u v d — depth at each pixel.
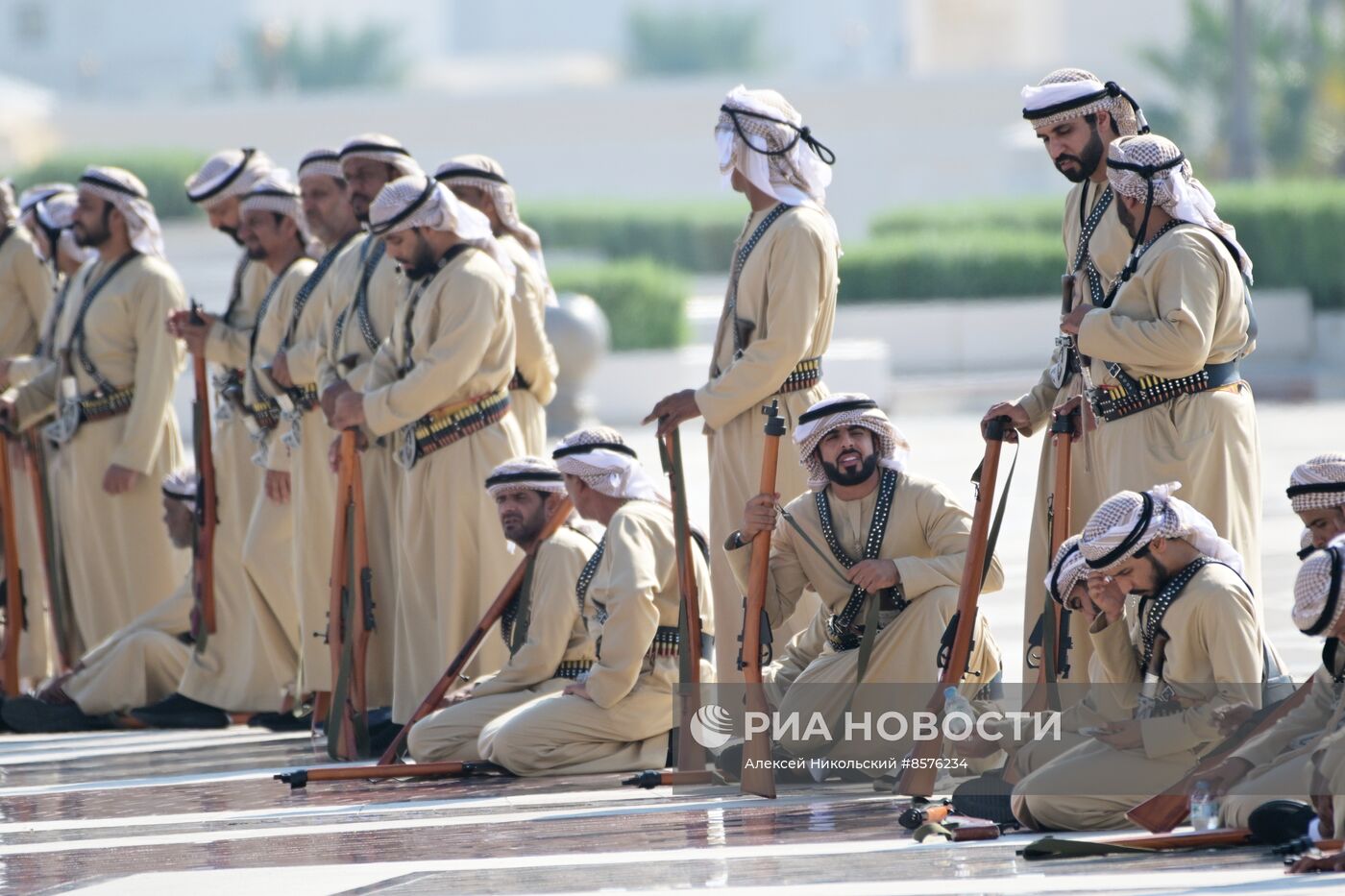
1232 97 105.94
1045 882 16.50
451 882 17.75
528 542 25.52
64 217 36.59
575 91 141.38
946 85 141.25
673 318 81.06
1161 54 137.38
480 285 26.73
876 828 19.55
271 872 18.61
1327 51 128.25
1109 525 18.95
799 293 23.69
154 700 31.69
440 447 27.11
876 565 22.31
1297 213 85.06
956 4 197.50
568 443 24.53
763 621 22.08
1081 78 21.91
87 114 136.00
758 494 22.27
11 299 36.75
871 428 22.55
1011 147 138.50
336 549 27.03
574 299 71.88
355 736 26.56
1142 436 21.19
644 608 23.64
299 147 138.50
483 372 27.12
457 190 29.14
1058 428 21.50
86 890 18.20
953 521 22.62
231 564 31.27
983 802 20.06
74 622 34.38
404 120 139.50
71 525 33.94
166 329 32.56
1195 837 17.94
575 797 22.30
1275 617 32.50
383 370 27.39
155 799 23.70
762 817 20.34
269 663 30.72
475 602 27.12
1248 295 21.48
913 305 86.75
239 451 31.42
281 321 30.41
